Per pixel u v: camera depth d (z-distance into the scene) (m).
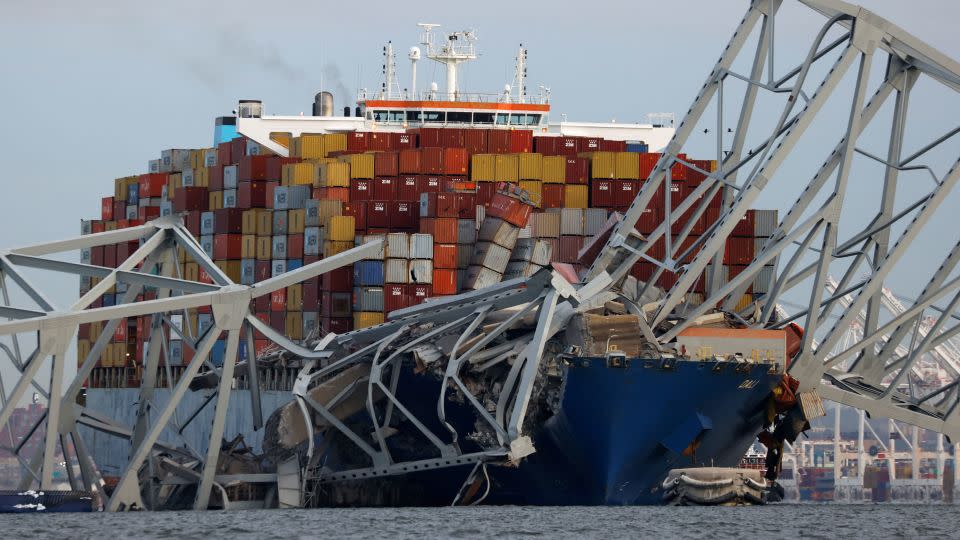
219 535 172.25
